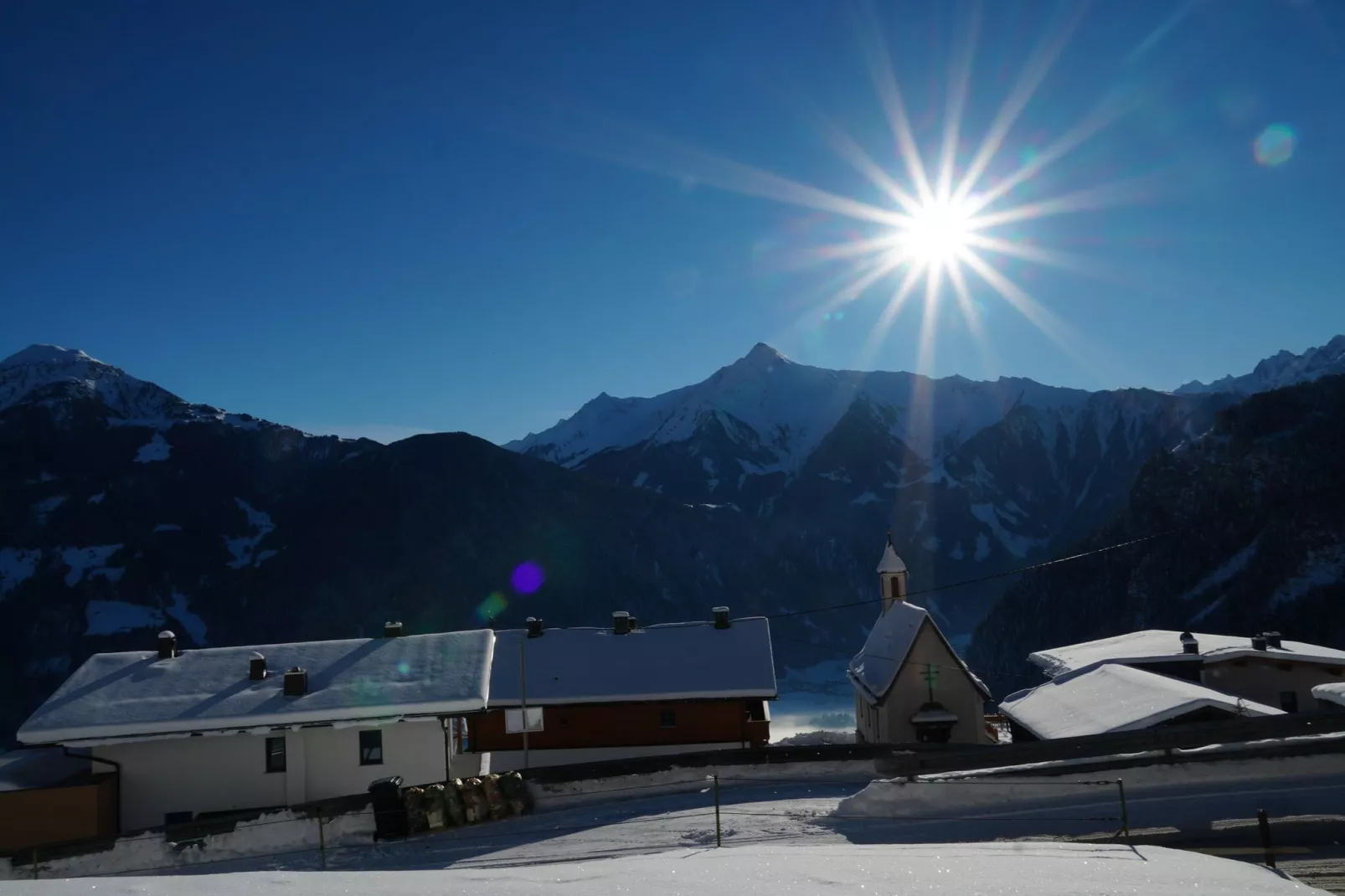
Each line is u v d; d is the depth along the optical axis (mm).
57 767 31719
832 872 14578
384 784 26781
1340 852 16938
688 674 40500
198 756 31688
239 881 15000
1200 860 15320
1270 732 24984
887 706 44406
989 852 16422
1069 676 44000
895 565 54812
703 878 14383
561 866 16203
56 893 14430
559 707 40094
